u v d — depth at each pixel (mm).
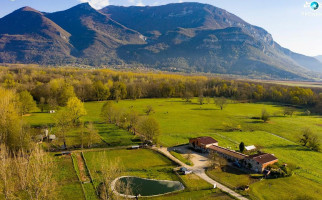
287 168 74250
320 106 190125
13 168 50188
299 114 176500
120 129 114375
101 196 54719
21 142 69812
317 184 68375
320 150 100938
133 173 69500
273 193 62000
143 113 157250
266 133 122062
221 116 159750
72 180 62406
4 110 83438
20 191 49469
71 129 106562
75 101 111125
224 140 105688
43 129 97500
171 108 182625
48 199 46250
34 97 177125
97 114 149375
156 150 88938
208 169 74812
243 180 68625
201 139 94938
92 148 87062
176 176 69312
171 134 112375
